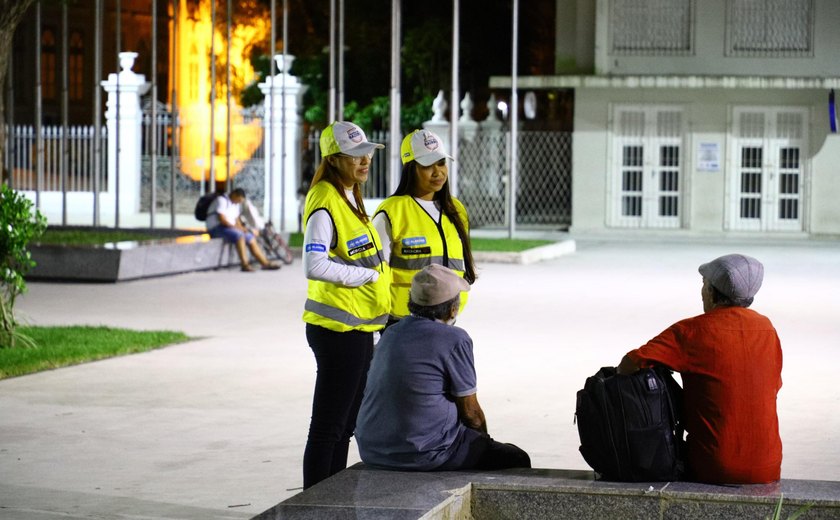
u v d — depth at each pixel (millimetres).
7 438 12242
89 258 27234
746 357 8266
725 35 44719
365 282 9453
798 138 44781
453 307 8969
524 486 8312
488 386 15039
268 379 15500
